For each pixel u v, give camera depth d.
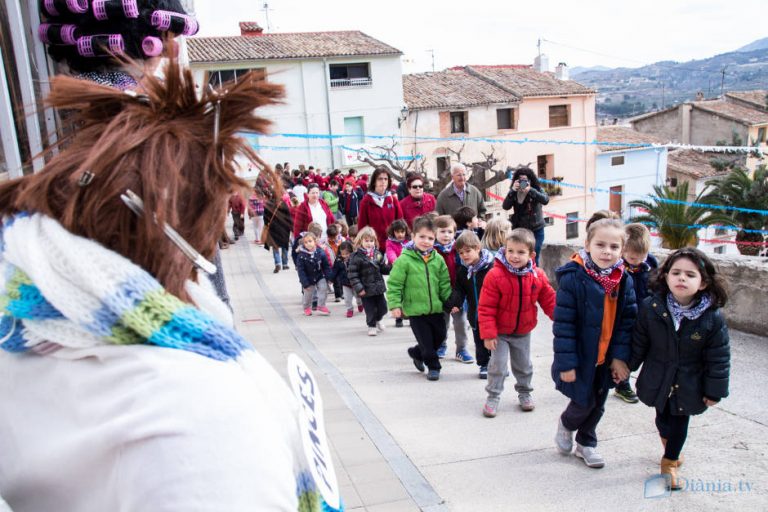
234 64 25.52
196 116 0.76
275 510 0.64
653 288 3.33
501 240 5.58
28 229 0.70
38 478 0.68
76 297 0.67
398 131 29.56
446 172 24.52
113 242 0.71
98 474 0.66
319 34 30.28
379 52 28.52
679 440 3.34
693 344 3.18
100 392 0.67
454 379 5.23
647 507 3.18
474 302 5.09
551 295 4.40
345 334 6.88
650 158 35.44
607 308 3.42
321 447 0.88
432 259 5.12
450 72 34.44
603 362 3.49
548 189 33.28
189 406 0.64
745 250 22.69
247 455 0.64
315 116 27.91
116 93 0.79
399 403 4.67
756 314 5.37
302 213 9.41
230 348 0.73
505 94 31.83
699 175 35.25
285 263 11.59
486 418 4.37
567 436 3.75
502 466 3.64
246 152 0.77
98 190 0.69
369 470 3.51
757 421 4.02
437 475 3.52
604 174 34.66
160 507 0.60
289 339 6.52
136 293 0.67
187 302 0.77
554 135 33.00
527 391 4.49
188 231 0.74
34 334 0.72
